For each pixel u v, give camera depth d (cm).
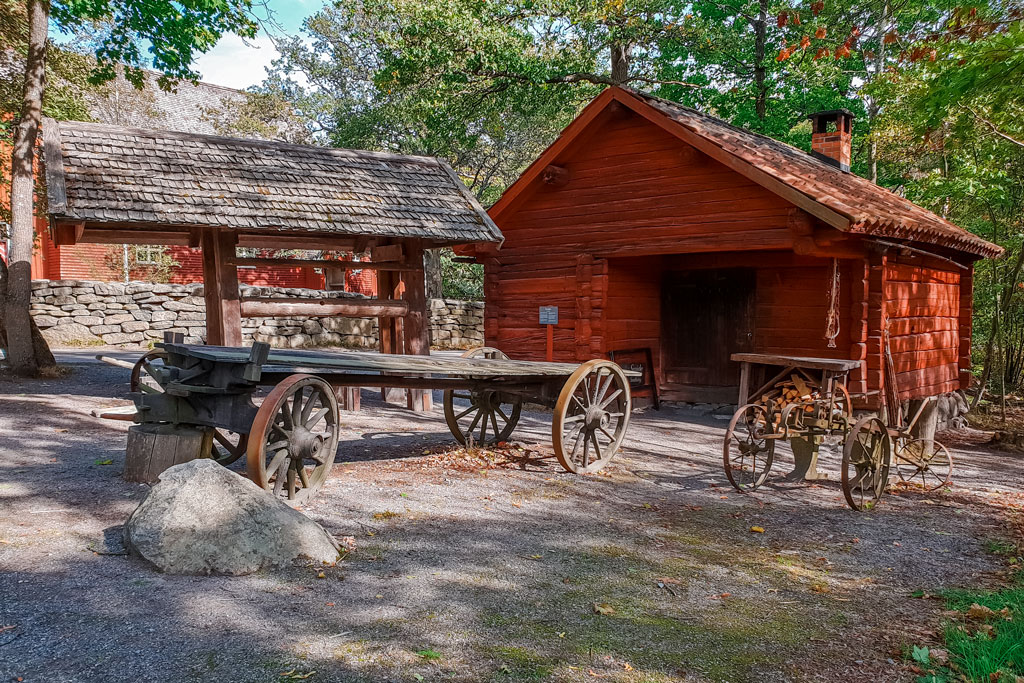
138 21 1459
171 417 648
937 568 552
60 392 1148
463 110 2336
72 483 646
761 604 465
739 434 1144
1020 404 1681
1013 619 434
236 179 1066
